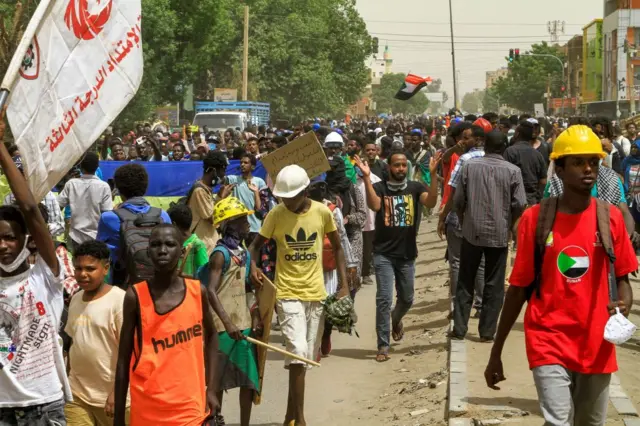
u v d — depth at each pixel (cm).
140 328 509
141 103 4144
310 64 6831
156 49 4294
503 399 725
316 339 744
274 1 6700
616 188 760
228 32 4903
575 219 495
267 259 1005
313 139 902
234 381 691
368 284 1426
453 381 776
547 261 496
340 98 8138
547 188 777
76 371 598
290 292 730
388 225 956
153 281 515
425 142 2120
